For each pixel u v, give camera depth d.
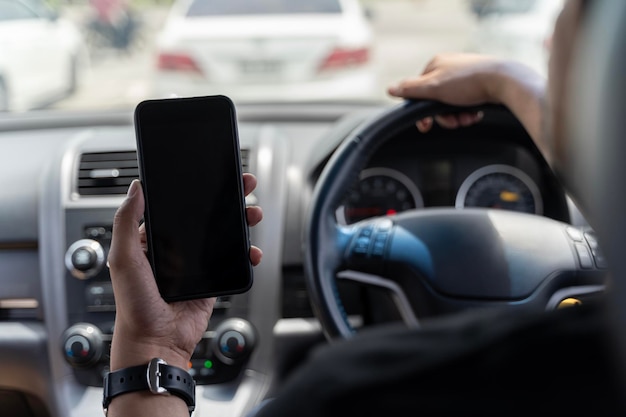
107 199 2.04
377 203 2.05
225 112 1.13
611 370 0.49
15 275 2.04
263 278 1.99
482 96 1.40
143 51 9.48
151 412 0.98
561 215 1.89
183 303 1.08
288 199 2.04
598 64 0.48
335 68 5.47
